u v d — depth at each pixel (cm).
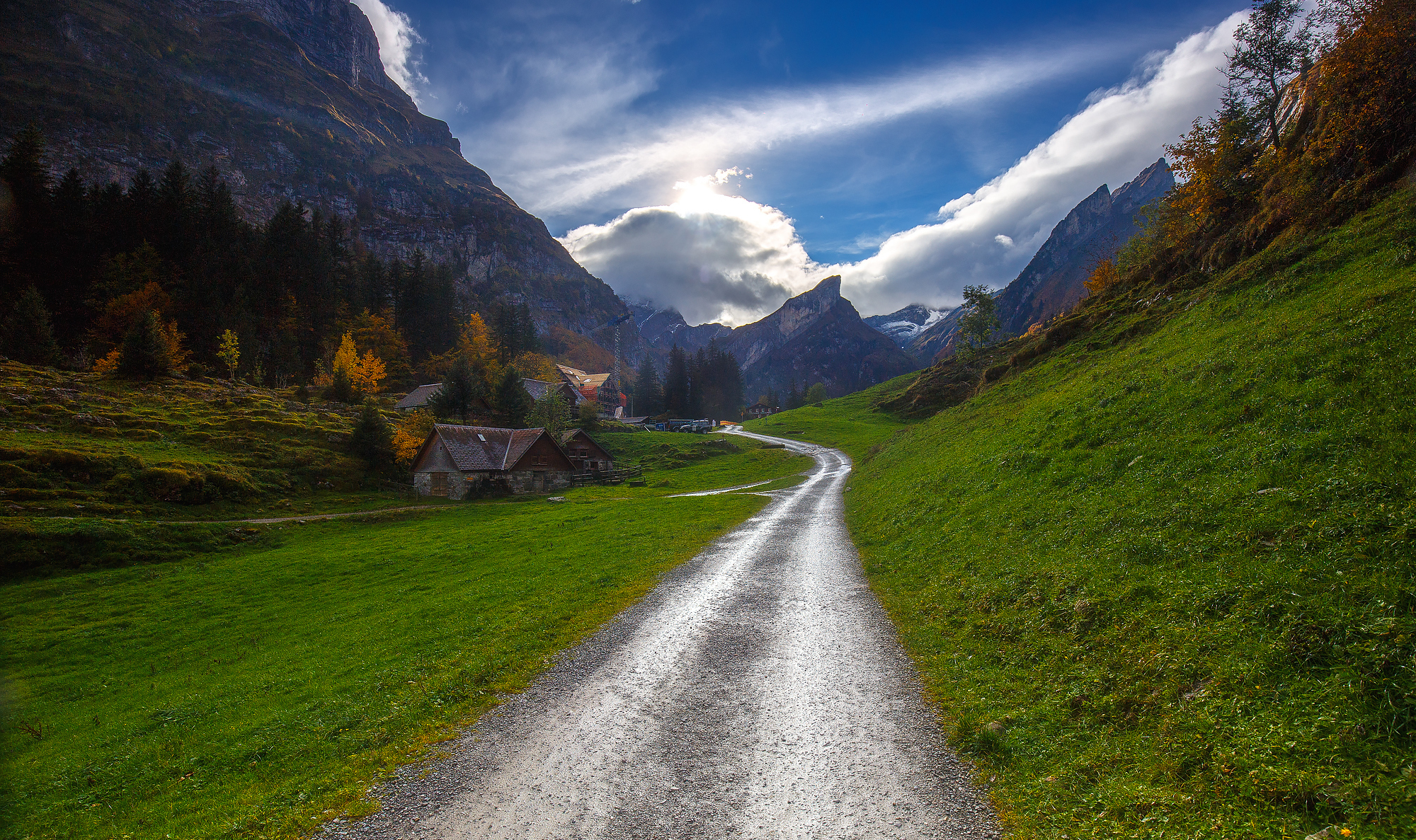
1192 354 2428
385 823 888
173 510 4862
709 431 15988
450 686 1399
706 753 1042
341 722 1281
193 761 1223
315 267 13300
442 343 16075
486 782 988
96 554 3906
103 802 1120
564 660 1552
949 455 3650
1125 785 782
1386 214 2414
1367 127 2934
